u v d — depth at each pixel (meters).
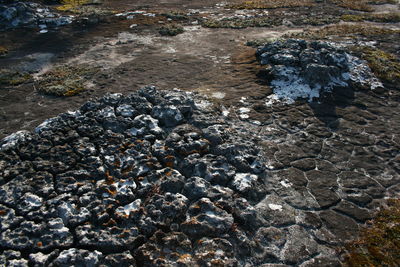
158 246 5.73
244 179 7.11
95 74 12.40
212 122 8.91
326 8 22.45
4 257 5.36
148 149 7.74
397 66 12.89
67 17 18.75
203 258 5.52
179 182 6.87
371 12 22.14
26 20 18.16
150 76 12.13
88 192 6.60
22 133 8.11
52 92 11.05
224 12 21.19
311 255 5.84
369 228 6.41
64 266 5.25
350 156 8.31
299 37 15.97
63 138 7.91
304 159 8.09
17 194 6.43
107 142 7.86
